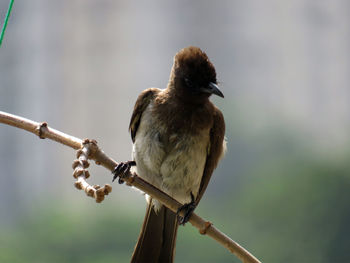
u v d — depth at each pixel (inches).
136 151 252.8
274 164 631.2
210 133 257.6
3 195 921.5
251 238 562.3
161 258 256.4
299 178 553.9
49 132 188.9
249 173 694.5
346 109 1096.8
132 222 591.2
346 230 516.7
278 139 788.6
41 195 911.7
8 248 525.3
